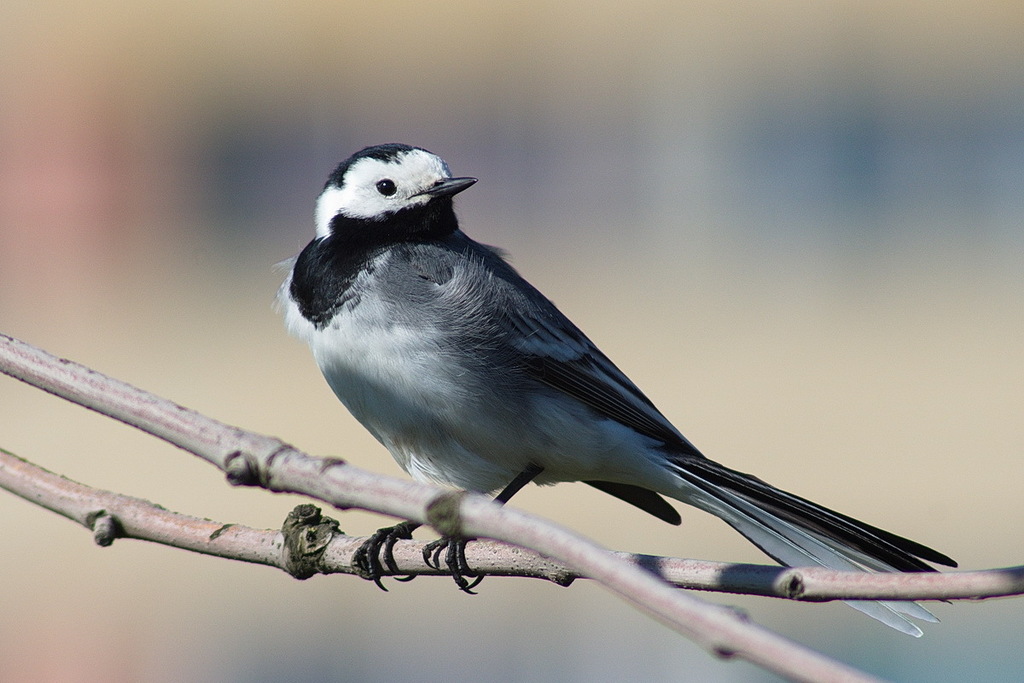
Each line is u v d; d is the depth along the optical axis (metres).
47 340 19.28
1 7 23.98
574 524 11.95
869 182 24.81
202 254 23.41
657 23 24.95
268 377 16.84
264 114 24.73
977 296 20.30
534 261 22.52
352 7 24.97
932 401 15.31
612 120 25.05
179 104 24.38
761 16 24.95
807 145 24.86
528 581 10.84
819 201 24.77
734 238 23.70
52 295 22.05
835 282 21.25
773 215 24.64
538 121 25.08
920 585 3.65
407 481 3.49
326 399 15.95
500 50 25.08
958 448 13.80
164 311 20.44
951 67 24.67
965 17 24.66
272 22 24.77
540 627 10.70
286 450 3.70
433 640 10.84
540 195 24.98
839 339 18.08
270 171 24.78
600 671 10.46
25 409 15.76
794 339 18.03
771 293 20.56
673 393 15.84
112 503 4.50
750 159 24.94
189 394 16.17
